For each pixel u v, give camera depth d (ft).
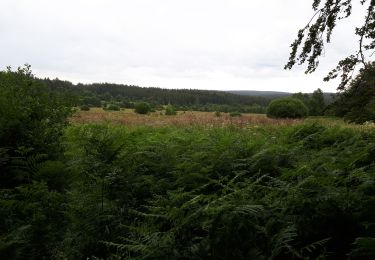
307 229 11.50
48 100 25.54
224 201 11.36
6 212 15.96
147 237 11.04
